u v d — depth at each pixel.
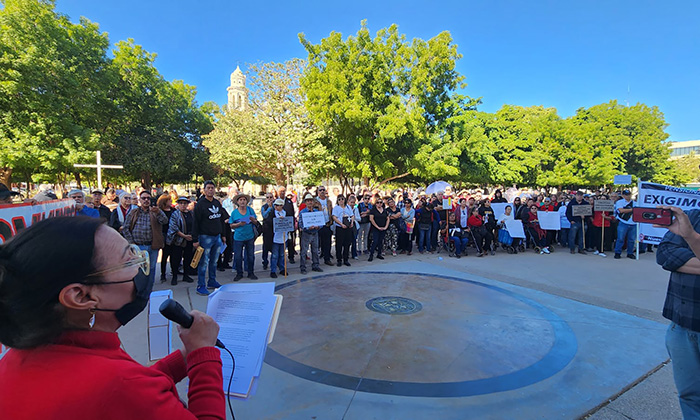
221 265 7.80
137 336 4.14
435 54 18.77
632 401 2.91
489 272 7.39
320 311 4.95
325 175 23.25
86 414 0.73
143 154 24.78
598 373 3.33
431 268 7.77
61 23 18.78
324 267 7.94
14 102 15.90
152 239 5.85
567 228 10.77
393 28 19.16
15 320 0.77
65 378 0.76
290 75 21.66
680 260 1.95
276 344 3.92
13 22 15.10
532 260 8.77
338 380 3.20
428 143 20.97
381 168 19.06
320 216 7.20
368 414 2.75
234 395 1.48
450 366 3.45
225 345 1.58
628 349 3.83
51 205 3.90
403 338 4.08
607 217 9.54
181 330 1.14
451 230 9.39
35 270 0.76
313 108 18.95
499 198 11.20
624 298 5.64
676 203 6.36
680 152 77.06
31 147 15.72
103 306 0.87
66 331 0.83
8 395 0.76
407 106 19.81
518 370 3.38
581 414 2.75
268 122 21.47
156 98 27.83
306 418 2.70
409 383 3.15
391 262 8.52
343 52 18.86
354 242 8.90
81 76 18.19
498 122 33.84
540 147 33.41
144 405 0.76
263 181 47.19
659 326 4.46
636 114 38.62
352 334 4.18
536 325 4.47
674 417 2.70
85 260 0.82
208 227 5.84
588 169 31.91
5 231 3.09
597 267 7.94
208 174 33.03
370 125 18.77
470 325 4.46
